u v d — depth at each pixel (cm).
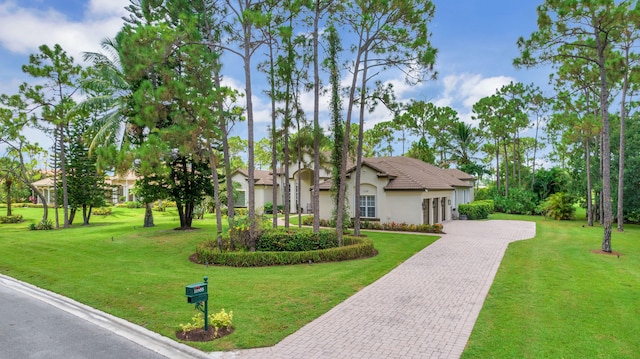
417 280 1085
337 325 747
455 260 1362
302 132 1839
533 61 1536
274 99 1744
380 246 1672
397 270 1208
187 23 1305
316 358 605
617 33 1551
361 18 1488
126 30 1353
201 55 1297
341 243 1520
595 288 983
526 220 3009
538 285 1016
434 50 1498
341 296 930
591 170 2822
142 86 1272
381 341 671
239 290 967
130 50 1233
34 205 4859
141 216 3597
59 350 660
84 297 955
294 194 3544
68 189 2762
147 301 903
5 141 2789
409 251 1545
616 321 749
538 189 4050
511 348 632
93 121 2352
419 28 1488
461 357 606
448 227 2453
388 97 1625
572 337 673
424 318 782
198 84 1348
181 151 1252
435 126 4897
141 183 2208
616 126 2661
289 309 832
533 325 731
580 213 3841
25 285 1115
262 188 3781
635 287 993
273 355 617
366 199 2456
